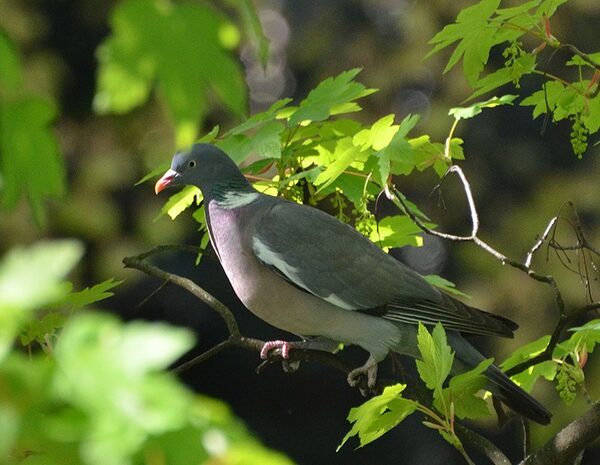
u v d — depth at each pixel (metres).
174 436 2.38
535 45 21.97
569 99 7.94
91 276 21.83
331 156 8.24
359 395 25.16
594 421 6.80
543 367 8.09
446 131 22.56
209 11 2.94
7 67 3.23
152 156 17.48
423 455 24.34
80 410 2.35
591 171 23.03
